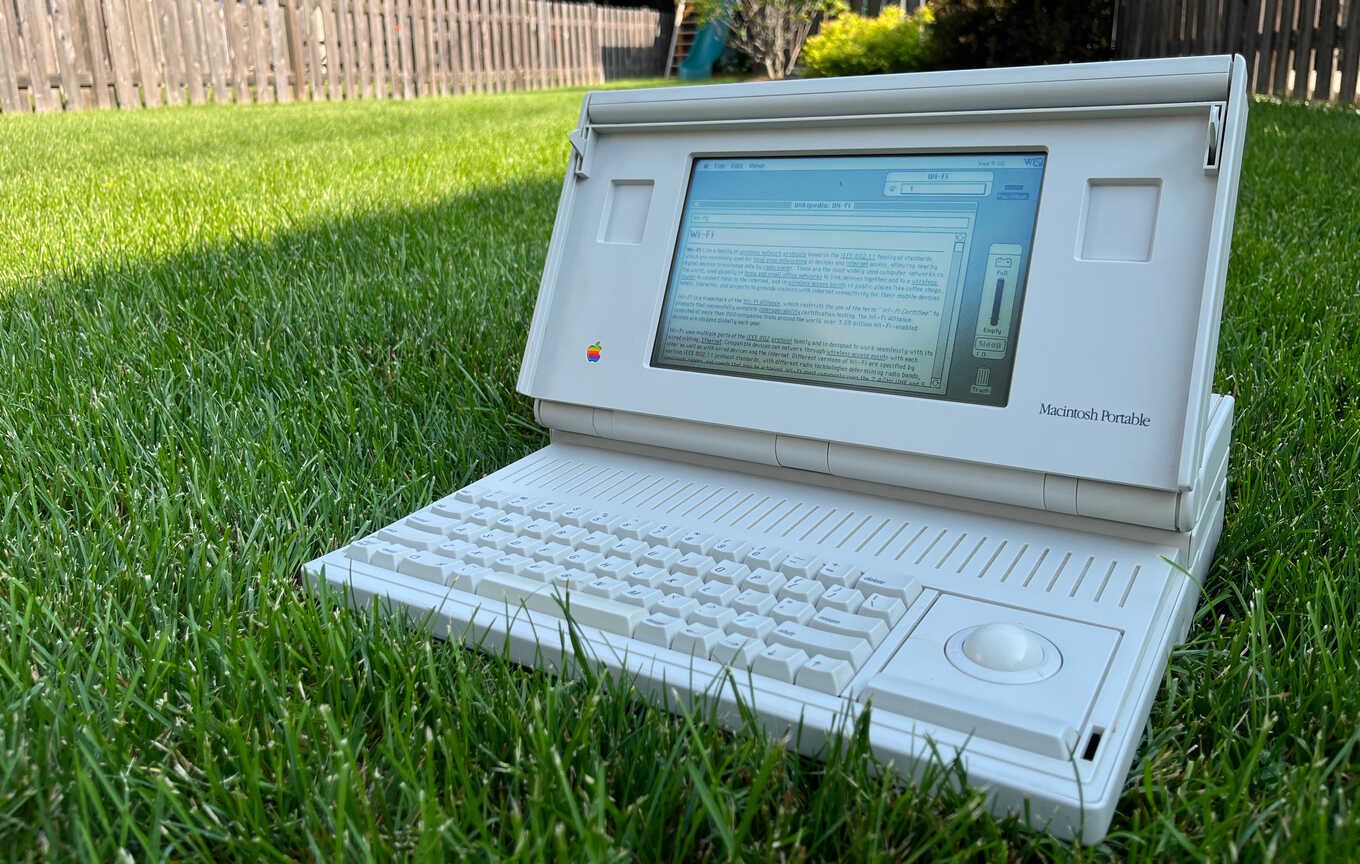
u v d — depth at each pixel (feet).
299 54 29.60
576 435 4.25
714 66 46.50
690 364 3.97
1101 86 3.30
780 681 2.65
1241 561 3.91
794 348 3.79
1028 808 2.26
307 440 4.91
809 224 3.83
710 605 2.97
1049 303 3.31
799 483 3.85
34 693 2.72
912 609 2.93
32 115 23.06
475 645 3.02
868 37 27.07
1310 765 2.47
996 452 3.34
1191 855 2.28
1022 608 2.91
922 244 3.62
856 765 2.41
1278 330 6.45
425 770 2.47
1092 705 2.46
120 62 25.46
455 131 20.03
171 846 2.27
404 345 6.51
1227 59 3.14
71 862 2.26
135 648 3.14
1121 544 3.28
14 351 6.16
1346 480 4.33
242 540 3.95
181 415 5.26
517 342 6.73
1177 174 3.19
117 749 2.56
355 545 3.42
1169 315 3.14
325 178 13.75
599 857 2.13
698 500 3.73
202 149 17.08
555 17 40.70
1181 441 3.07
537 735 2.49
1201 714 2.98
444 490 4.54
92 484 4.37
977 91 3.50
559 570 3.18
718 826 2.27
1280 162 12.09
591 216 4.21
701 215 4.04
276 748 2.63
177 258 8.84
